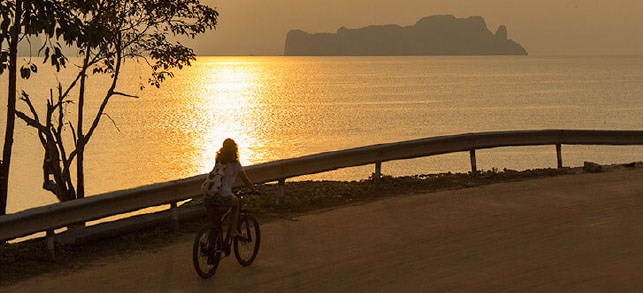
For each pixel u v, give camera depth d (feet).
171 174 244.63
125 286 26.58
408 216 38.93
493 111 504.43
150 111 522.88
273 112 510.17
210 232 27.45
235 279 27.37
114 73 53.31
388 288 25.72
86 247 32.40
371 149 46.24
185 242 33.73
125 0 50.96
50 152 51.06
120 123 433.48
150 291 25.88
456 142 51.67
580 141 58.75
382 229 35.81
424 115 478.59
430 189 48.01
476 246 31.78
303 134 369.91
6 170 39.42
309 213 40.42
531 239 32.89
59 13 39.42
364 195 45.83
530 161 280.31
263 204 41.86
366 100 634.84
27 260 30.19
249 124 426.51
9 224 27.76
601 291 24.73
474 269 27.99
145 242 33.68
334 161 44.06
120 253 31.73
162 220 35.50
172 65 53.42
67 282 27.27
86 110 527.81
